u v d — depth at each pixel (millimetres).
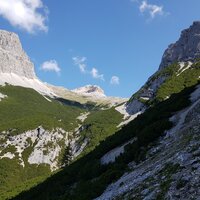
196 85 48500
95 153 50719
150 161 30938
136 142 37906
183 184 20453
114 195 27844
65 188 44219
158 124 37531
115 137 53438
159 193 21375
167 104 49125
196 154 23328
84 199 32406
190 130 31141
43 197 46844
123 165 34594
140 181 26359
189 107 39938
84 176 42688
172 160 25328
